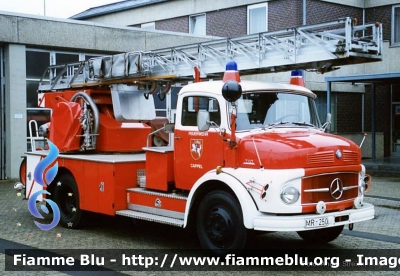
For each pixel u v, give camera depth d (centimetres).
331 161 653
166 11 2397
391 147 2120
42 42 1584
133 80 934
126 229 907
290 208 623
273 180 625
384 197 1239
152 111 1021
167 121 1043
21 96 1562
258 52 767
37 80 1612
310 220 620
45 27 1587
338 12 2072
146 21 2483
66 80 1099
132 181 827
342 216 652
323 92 2073
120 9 2558
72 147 944
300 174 625
